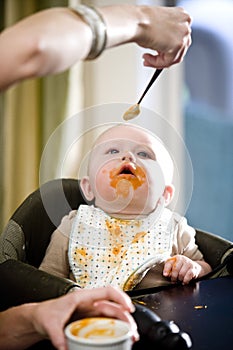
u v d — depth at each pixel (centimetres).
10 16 300
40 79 308
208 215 352
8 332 115
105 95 337
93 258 167
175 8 121
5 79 93
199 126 349
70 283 130
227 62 341
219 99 346
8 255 158
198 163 349
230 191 352
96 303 110
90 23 101
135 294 144
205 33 339
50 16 97
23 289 133
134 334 105
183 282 150
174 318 126
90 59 106
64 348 104
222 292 141
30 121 311
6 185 312
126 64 337
